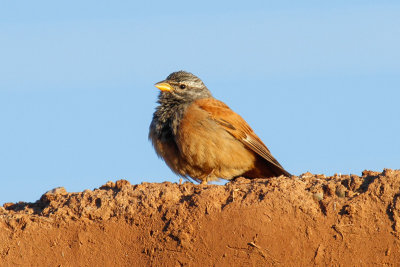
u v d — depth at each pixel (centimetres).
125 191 1305
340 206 1184
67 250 1282
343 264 1162
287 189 1219
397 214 1156
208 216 1226
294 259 1176
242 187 1255
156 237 1245
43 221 1303
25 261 1291
